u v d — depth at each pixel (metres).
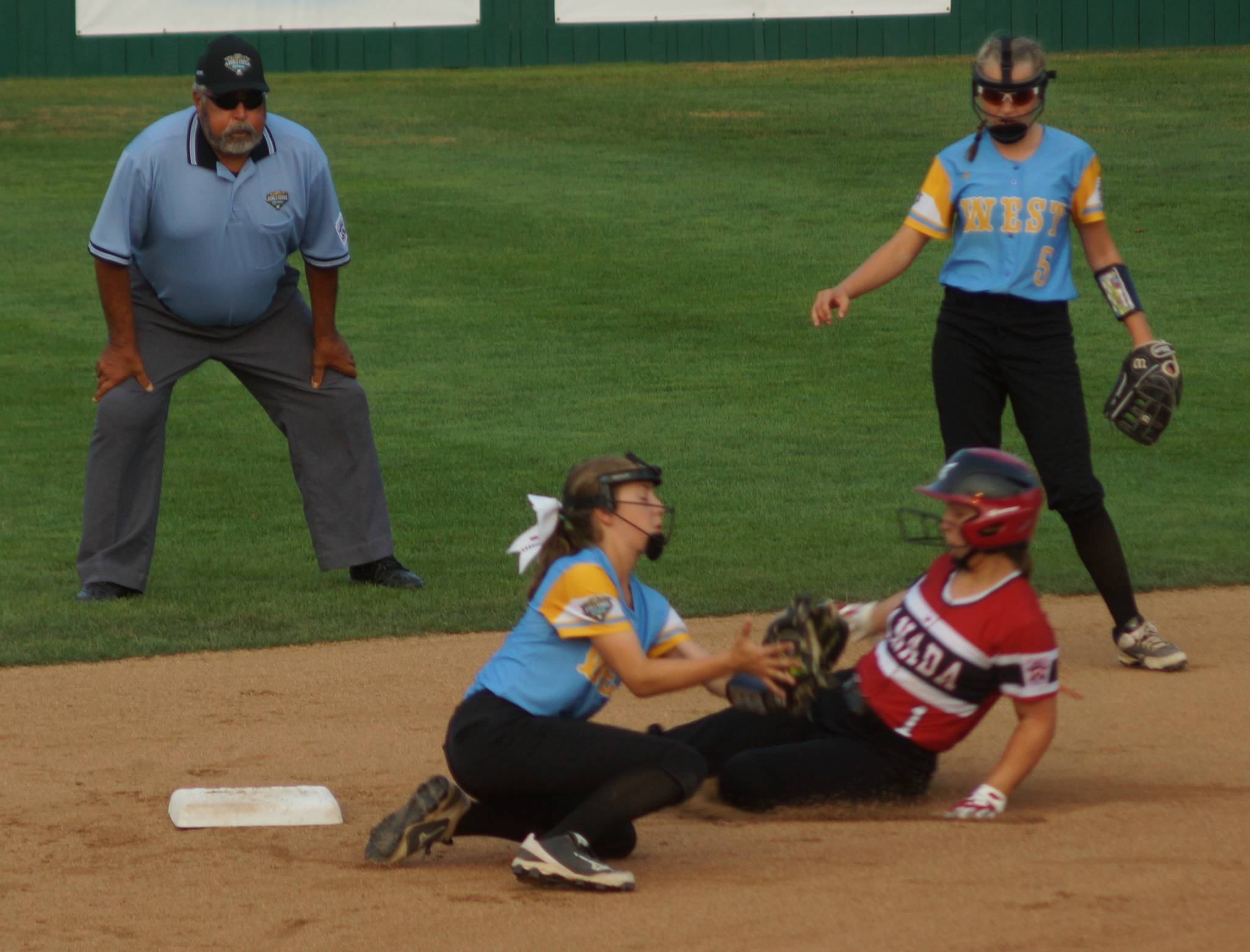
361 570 31.86
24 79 106.12
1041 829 16.50
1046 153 23.62
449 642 27.30
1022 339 23.72
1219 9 104.06
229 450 44.25
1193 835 16.06
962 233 23.83
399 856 16.12
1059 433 23.73
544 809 16.23
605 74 105.12
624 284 64.12
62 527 36.69
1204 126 85.44
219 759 20.70
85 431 46.12
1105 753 20.08
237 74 28.83
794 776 17.53
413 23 108.56
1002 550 16.92
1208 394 49.09
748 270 65.62
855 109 92.88
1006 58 23.16
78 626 28.23
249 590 31.27
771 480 40.19
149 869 16.30
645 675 15.39
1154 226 70.12
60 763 20.53
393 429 46.25
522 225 72.94
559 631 15.62
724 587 30.42
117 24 106.62
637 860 16.16
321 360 31.27
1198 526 35.75
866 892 14.68
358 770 20.20
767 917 14.15
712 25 108.31
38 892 15.66
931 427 45.75
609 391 50.44
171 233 29.70
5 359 54.06
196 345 30.94
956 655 16.97
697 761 15.54
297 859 16.56
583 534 15.99
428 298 62.47
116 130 91.12
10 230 71.69
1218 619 27.77
